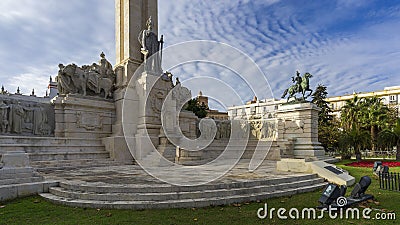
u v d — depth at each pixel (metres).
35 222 6.07
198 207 7.21
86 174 11.34
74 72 19.81
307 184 10.30
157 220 6.11
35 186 8.64
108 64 22.86
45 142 16.25
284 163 12.73
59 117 18.30
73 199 7.68
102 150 18.19
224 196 7.89
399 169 16.78
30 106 17.64
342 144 27.25
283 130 25.12
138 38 22.33
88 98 19.72
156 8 24.61
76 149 17.09
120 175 10.94
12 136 15.02
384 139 25.22
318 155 23.03
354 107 41.00
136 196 7.38
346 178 11.32
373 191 9.65
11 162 8.77
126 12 22.80
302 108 24.14
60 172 12.20
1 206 7.40
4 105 16.38
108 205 7.07
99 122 19.78
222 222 6.08
